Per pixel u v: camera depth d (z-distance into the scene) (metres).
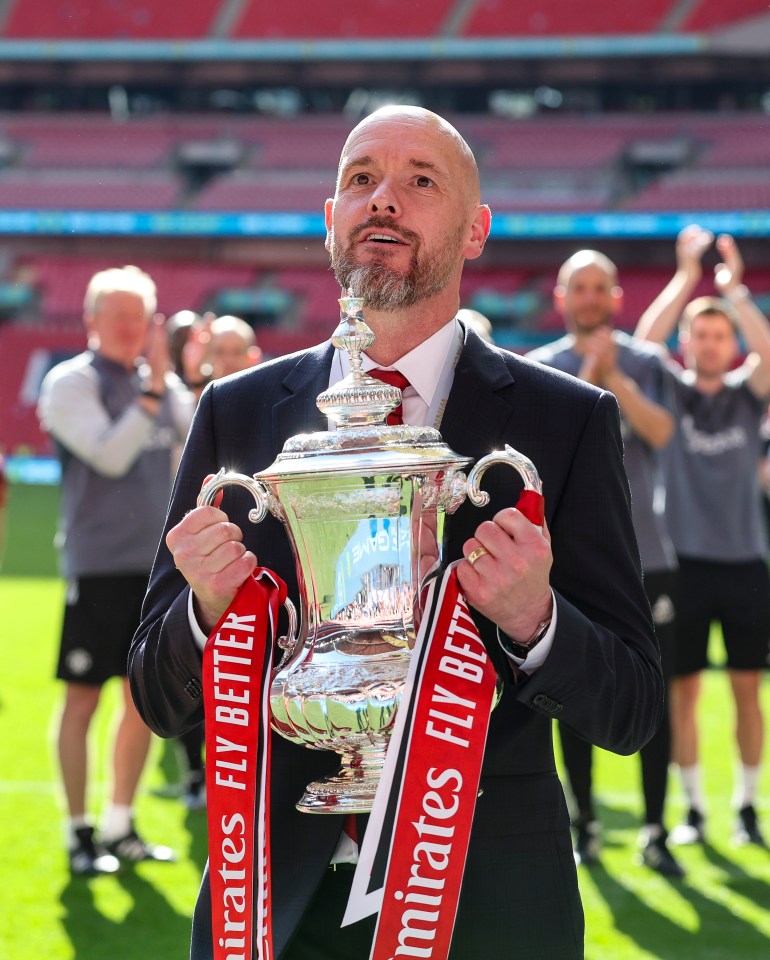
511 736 2.03
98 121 38.81
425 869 1.78
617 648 1.99
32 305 37.25
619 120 37.12
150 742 5.50
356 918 1.79
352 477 1.80
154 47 37.81
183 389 5.86
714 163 36.12
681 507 6.30
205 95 41.44
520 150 36.94
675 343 33.34
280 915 1.97
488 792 2.01
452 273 2.09
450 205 2.06
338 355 2.21
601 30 36.38
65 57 38.00
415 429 1.88
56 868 5.26
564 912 2.01
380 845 1.79
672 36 36.00
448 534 2.07
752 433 6.39
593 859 5.52
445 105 39.84
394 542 1.86
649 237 33.94
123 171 38.06
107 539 5.31
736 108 38.66
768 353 6.38
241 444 2.22
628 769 7.50
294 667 1.89
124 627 5.30
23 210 36.78
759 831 5.95
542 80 37.19
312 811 1.89
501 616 1.84
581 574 2.08
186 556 1.87
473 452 2.09
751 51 35.94
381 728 1.83
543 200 36.03
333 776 1.96
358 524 1.85
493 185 36.38
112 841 5.40
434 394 2.15
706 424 6.35
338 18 37.28
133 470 5.37
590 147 36.81
